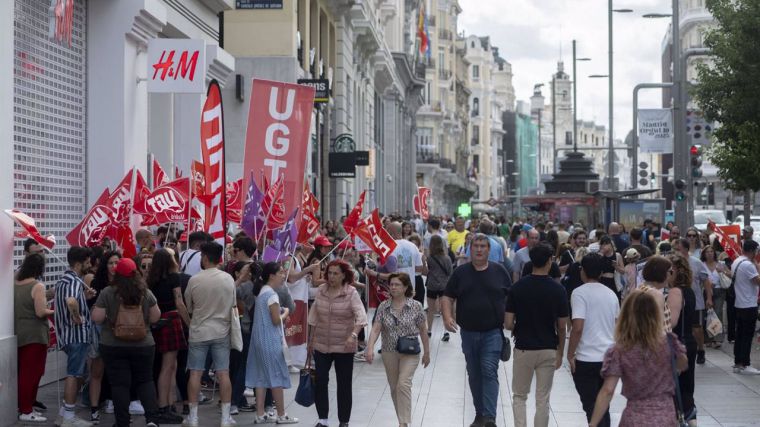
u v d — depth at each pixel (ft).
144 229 68.33
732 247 94.48
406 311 57.52
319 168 188.34
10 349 58.44
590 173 295.07
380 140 302.45
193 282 59.31
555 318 53.83
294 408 66.90
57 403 65.87
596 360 51.42
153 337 60.44
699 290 83.10
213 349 59.36
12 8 61.36
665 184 428.97
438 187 512.22
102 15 82.64
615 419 61.98
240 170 143.43
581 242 107.86
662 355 39.04
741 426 60.90
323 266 78.84
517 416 54.03
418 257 96.12
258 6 150.30
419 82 372.38
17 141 70.33
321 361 59.31
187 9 102.99
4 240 58.90
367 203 257.55
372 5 244.22
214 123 67.62
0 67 59.52
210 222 67.92
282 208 70.13
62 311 58.29
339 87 209.46
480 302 58.29
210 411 65.41
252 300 63.87
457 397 71.41
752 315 80.07
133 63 85.25
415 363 57.62
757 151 127.65
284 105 70.54
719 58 138.21
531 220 301.22
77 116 81.15
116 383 56.49
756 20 127.75
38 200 73.87
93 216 66.69
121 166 82.79
